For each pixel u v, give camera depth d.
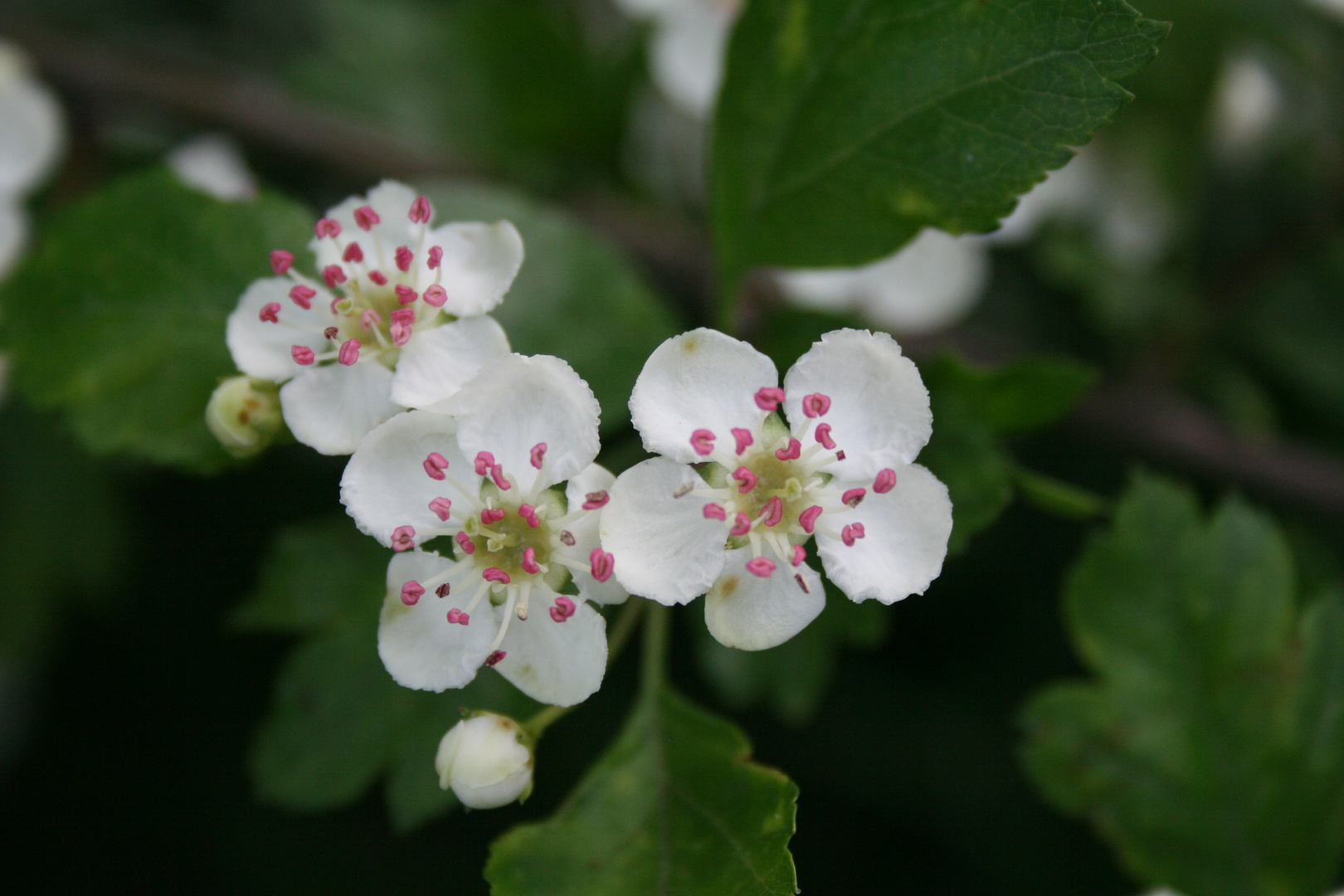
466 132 0.22
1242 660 0.19
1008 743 0.22
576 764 0.22
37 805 0.23
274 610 0.19
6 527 0.21
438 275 0.17
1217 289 0.21
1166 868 0.19
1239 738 0.19
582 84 0.21
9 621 0.21
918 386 0.17
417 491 0.17
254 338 0.17
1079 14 0.17
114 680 0.23
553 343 0.19
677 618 0.21
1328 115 0.21
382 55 0.22
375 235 0.18
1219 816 0.19
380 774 0.19
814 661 0.19
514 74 0.21
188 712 0.23
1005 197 0.18
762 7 0.18
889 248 0.18
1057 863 0.22
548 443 0.17
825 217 0.18
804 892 0.22
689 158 0.22
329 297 0.17
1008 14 0.17
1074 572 0.19
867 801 0.22
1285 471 0.21
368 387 0.17
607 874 0.17
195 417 0.18
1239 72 0.21
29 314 0.18
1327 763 0.19
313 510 0.22
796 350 0.19
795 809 0.17
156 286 0.18
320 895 0.23
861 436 0.17
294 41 0.23
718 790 0.17
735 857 0.17
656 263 0.21
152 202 0.19
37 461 0.21
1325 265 0.21
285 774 0.19
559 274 0.19
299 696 0.19
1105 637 0.19
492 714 0.17
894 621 0.22
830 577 0.17
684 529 0.17
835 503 0.17
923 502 0.17
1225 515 0.19
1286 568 0.19
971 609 0.22
